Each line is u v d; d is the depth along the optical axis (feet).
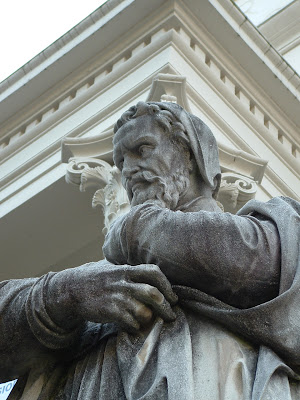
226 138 21.98
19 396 9.87
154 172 10.82
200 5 23.30
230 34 23.62
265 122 24.32
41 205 22.38
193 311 9.34
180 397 8.27
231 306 9.23
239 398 8.41
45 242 22.84
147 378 8.75
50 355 9.78
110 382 8.97
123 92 22.24
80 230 22.48
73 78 24.20
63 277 9.44
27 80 24.56
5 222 22.76
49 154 23.16
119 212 18.21
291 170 24.04
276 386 8.45
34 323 9.43
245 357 8.83
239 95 23.76
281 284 9.07
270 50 24.44
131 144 11.05
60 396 9.52
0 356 9.68
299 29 38.06
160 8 23.32
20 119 24.89
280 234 9.42
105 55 23.88
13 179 23.54
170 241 9.21
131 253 9.54
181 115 11.25
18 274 23.40
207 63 23.29
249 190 19.36
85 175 19.60
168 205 10.64
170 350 8.88
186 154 11.13
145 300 9.15
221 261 9.09
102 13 24.02
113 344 9.41
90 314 9.29
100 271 9.32
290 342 8.84
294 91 24.62
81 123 22.54
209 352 8.86
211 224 9.20
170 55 21.86
